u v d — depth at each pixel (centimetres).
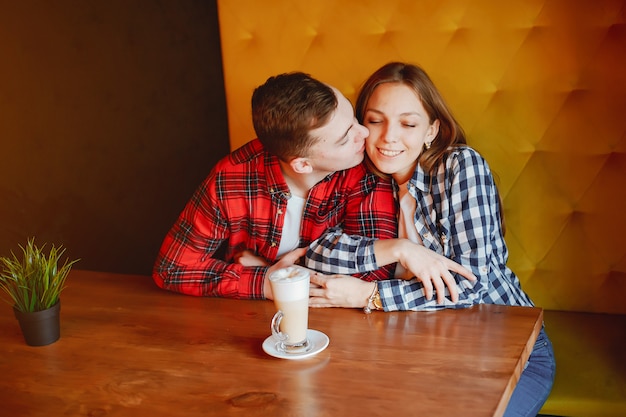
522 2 188
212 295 167
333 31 209
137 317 155
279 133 154
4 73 320
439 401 110
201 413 111
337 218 178
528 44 189
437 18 196
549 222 195
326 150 156
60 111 324
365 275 169
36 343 142
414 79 160
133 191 337
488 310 149
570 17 184
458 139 171
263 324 147
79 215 332
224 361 129
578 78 186
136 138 334
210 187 175
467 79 196
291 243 180
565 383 163
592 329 186
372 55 205
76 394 120
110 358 134
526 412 148
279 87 154
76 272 189
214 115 348
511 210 197
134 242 339
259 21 217
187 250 175
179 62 339
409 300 150
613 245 190
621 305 193
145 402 116
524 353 128
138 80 332
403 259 154
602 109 185
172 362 130
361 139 162
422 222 168
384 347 132
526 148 194
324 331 141
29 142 327
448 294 153
